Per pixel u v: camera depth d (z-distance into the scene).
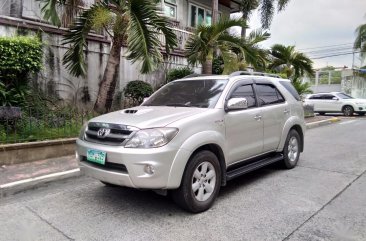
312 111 17.75
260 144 5.72
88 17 9.13
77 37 9.27
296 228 3.99
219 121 4.77
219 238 3.76
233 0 19.06
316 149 9.08
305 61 18.73
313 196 5.10
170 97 5.57
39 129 7.22
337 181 5.89
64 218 4.31
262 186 5.61
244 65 12.05
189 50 12.34
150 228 4.00
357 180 5.96
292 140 6.79
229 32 12.12
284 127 6.40
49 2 8.79
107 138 4.28
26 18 9.80
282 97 6.62
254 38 12.39
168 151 4.00
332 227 4.02
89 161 4.50
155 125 4.14
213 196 4.63
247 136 5.37
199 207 4.40
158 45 8.78
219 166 4.74
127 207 4.66
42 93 9.63
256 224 4.11
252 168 5.51
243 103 5.01
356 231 3.91
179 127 4.18
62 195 5.17
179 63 14.65
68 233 3.89
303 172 6.52
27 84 8.59
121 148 4.04
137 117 4.43
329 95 22.11
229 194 5.21
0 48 7.37
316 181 5.89
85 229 3.99
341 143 10.10
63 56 10.02
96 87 11.39
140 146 3.98
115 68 9.70
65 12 9.30
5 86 7.62
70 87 10.62
